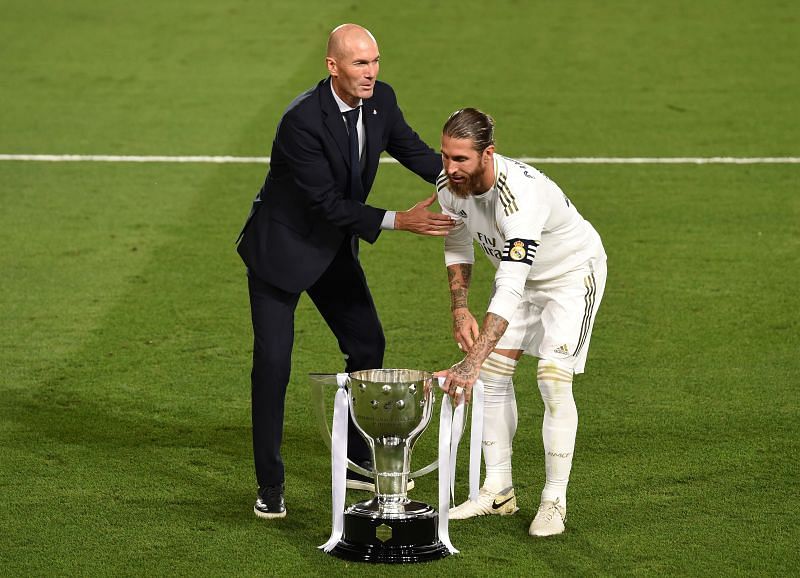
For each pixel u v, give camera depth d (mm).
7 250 24984
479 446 13742
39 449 16219
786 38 43719
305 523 14273
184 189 29062
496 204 13055
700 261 24156
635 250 24859
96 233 26047
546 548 13531
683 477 15281
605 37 43938
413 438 13484
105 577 12906
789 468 15492
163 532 13961
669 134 33438
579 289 13812
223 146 32531
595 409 17422
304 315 21312
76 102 36688
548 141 32812
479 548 13547
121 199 28328
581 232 13766
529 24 45719
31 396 18000
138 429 16938
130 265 24094
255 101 36562
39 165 30969
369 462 15656
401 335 20500
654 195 28469
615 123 34438
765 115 35156
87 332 20641
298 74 39344
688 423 16938
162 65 40656
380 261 24328
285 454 16281
